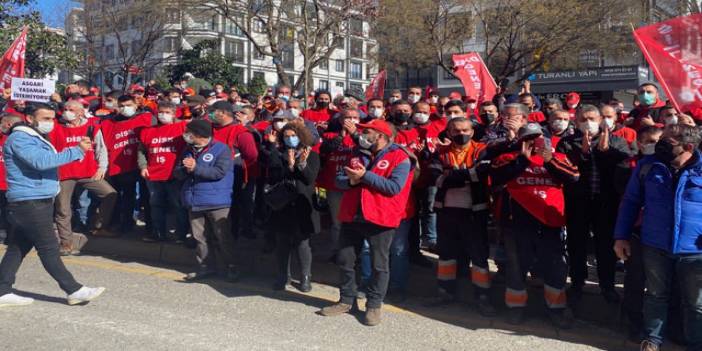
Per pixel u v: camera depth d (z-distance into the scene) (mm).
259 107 10656
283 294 6180
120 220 8742
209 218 6449
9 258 5395
